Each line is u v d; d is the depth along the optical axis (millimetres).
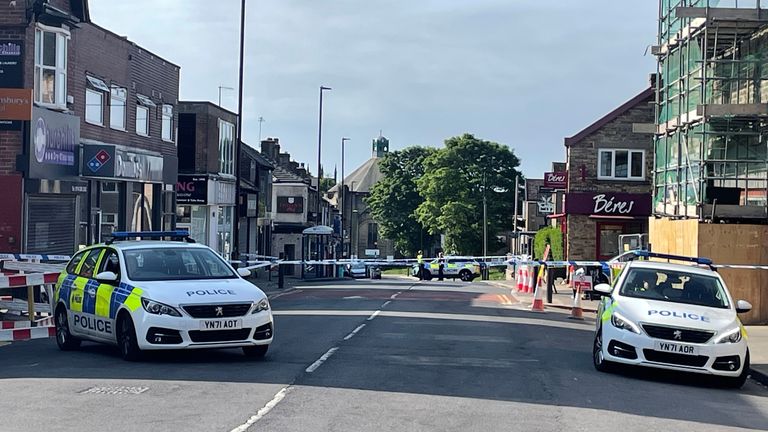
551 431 8688
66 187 25047
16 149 22859
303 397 9992
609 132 42531
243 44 31969
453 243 77500
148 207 33375
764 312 22531
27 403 9469
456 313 24250
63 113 24953
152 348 12312
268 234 57250
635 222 42500
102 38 28641
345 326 19312
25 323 17078
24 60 23062
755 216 23016
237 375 11539
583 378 12578
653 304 13125
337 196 109562
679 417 9945
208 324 12352
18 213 22797
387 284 46781
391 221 92812
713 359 12383
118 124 30422
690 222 23500
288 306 26484
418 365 13078
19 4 23000
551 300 30109
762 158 23531
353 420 8820
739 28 23688
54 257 19734
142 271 13445
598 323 14047
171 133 36250
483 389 11078
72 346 14688
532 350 15875
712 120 23938
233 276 13922
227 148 43531
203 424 8461
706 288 13836
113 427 8297
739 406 11188
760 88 23250
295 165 74375
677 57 27156
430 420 8961
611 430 8906
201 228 40875
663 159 28203
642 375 13328
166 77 35312
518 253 73625
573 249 42594
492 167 79312
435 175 78438
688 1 24844
